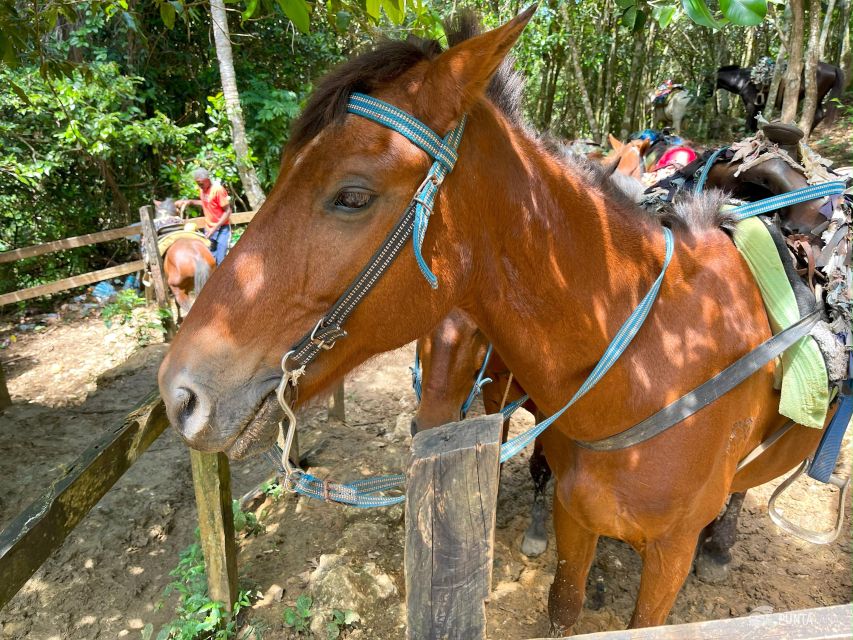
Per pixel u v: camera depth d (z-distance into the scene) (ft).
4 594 4.97
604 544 10.10
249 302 3.87
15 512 12.13
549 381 5.00
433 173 3.89
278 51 34.71
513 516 10.98
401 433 13.85
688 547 5.63
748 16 3.93
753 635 2.77
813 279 5.92
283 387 3.91
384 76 3.84
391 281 4.02
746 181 7.25
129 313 23.20
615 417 5.13
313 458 12.97
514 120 4.71
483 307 4.72
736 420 5.38
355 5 8.20
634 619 6.07
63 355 21.16
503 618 8.66
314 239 3.85
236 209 35.14
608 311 4.92
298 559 10.02
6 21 8.98
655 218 5.52
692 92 39.47
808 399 5.46
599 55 38.86
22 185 26.89
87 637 8.89
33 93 23.50
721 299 5.36
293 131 4.00
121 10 11.20
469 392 7.47
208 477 7.84
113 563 10.39
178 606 9.06
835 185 6.17
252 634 8.52
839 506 7.11
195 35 33.09
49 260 28.04
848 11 35.29
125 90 26.71
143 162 31.83
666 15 6.20
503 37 3.65
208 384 3.82
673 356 5.10
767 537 10.14
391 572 9.49
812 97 19.69
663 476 5.13
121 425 7.02
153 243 20.93
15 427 15.65
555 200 4.66
